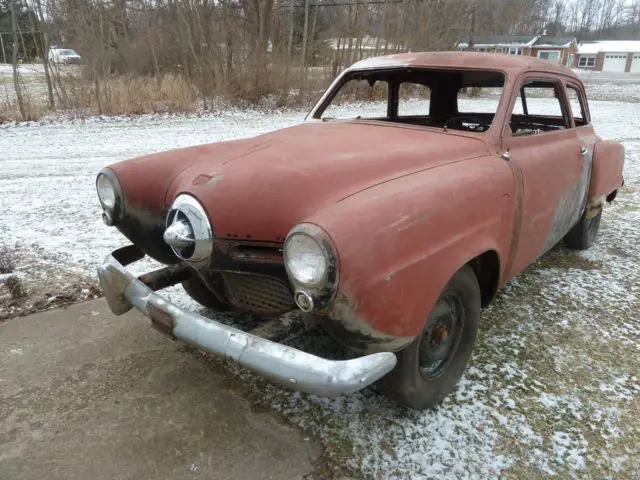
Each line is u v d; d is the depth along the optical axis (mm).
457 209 2348
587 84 31719
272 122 13266
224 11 17625
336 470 2271
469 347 2746
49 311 3594
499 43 54344
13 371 2955
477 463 2326
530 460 2352
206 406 2680
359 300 1915
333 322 1968
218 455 2355
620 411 2684
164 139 10438
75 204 6000
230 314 3490
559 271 4422
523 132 3391
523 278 4266
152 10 19641
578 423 2590
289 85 17344
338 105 4039
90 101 14516
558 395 2799
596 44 63438
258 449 2389
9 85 19609
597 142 4305
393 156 2570
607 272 4414
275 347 1975
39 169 7840
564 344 3287
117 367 3004
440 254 2225
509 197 2791
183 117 14062
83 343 3234
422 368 2512
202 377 2918
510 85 3170
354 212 1979
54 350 3158
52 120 12859
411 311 2111
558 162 3439
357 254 1880
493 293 2926
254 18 17938
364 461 2322
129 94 15016
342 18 19406
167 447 2402
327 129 3248
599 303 3836
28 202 6074
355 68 3883
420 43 21125
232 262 2326
